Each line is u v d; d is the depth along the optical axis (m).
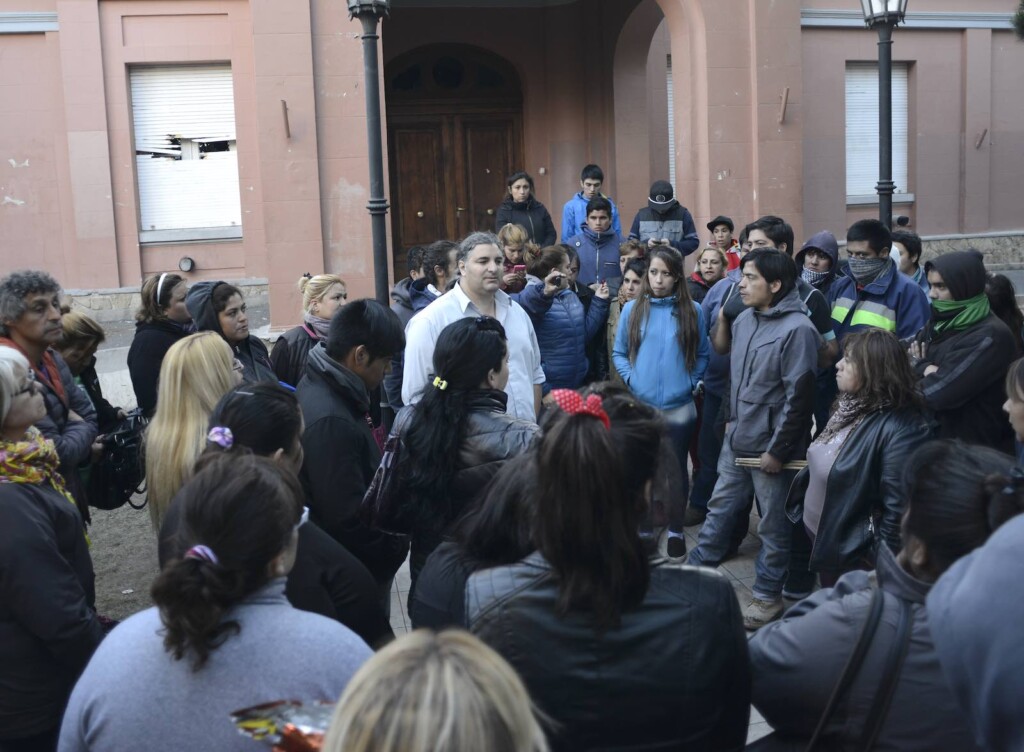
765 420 4.75
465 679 1.26
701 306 6.07
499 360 3.21
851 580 2.19
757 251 4.73
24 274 4.01
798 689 2.02
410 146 14.01
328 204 10.24
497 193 14.23
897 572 2.00
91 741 1.87
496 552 2.24
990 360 4.08
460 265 4.66
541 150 14.03
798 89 11.22
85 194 11.98
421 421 3.17
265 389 2.73
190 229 12.40
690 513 6.10
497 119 14.16
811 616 2.06
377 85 5.98
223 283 4.70
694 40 11.17
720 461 5.17
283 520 1.97
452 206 14.15
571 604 1.94
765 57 11.10
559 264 5.83
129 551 6.10
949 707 1.89
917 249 6.81
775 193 11.27
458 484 3.14
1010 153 14.88
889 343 3.94
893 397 3.92
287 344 5.20
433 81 13.98
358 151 10.24
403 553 3.54
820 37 13.57
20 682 2.60
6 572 2.52
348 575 2.66
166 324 5.10
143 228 12.35
